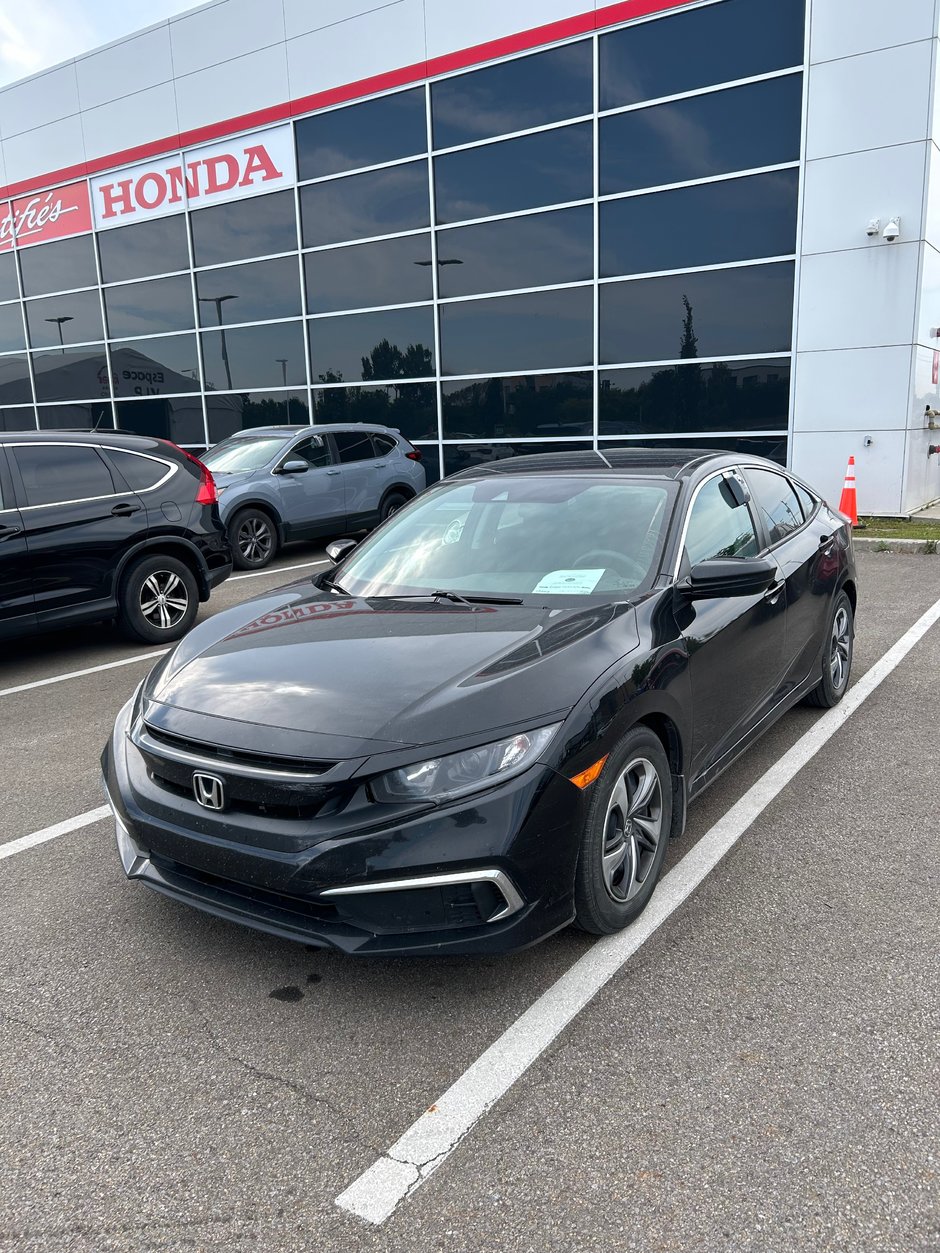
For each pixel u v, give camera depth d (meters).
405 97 12.94
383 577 3.85
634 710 2.83
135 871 2.93
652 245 11.52
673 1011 2.60
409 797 2.45
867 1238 1.85
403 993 2.74
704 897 3.22
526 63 11.94
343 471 11.73
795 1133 2.14
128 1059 2.49
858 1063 2.37
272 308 14.95
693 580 3.28
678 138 11.16
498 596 3.46
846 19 10.01
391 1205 1.99
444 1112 2.26
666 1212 1.94
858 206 10.28
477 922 2.50
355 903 2.45
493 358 12.89
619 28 11.23
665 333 11.62
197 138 15.13
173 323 16.30
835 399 10.78
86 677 6.48
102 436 7.12
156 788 2.83
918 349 10.38
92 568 6.83
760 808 3.93
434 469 13.72
